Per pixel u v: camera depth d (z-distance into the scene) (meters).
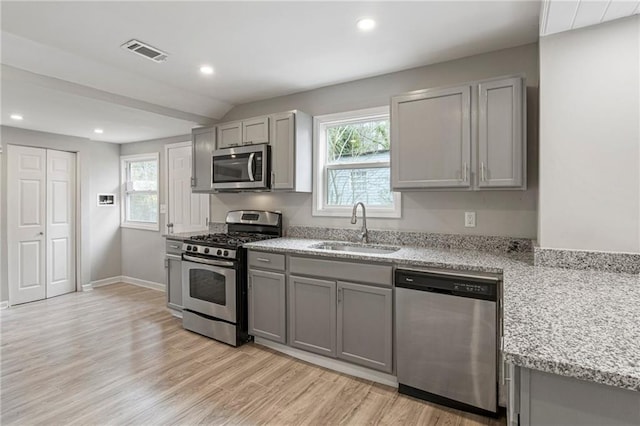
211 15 2.04
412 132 2.48
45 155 4.47
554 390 0.84
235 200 4.00
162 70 2.87
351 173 3.24
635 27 1.71
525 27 2.19
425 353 2.12
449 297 2.03
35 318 3.69
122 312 3.91
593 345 0.87
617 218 1.77
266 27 2.18
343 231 3.17
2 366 2.59
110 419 1.96
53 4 1.91
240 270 2.99
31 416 1.98
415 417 2.00
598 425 0.80
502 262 2.05
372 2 1.91
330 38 2.33
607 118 1.77
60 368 2.56
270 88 3.33
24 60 2.45
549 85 1.87
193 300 3.29
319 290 2.58
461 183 2.32
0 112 3.43
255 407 2.09
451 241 2.66
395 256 2.29
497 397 1.93
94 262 5.03
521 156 2.14
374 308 2.34
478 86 2.26
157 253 4.93
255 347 2.96
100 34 2.26
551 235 1.89
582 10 1.64
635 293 1.36
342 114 3.18
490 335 1.92
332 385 2.35
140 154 5.10
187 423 1.94
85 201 4.86
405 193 2.88
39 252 4.42
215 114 3.92
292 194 3.51
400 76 2.90
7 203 4.12
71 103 3.10
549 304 1.22
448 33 2.26
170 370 2.54
